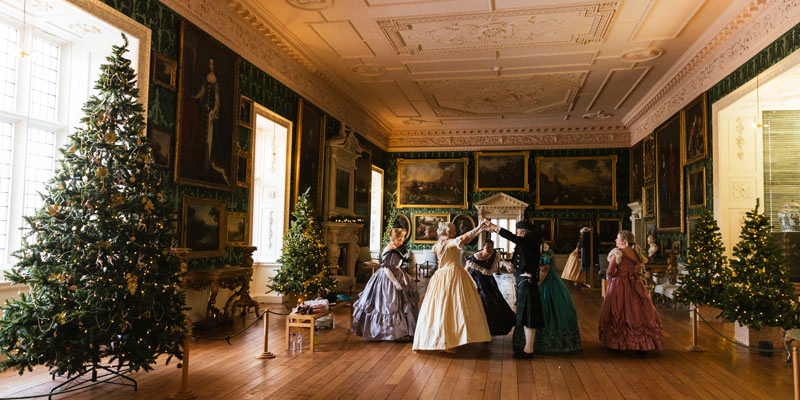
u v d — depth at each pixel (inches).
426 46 496.4
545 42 481.1
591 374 243.4
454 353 284.0
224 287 369.1
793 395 212.2
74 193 199.2
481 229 285.0
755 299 301.9
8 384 210.7
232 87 404.2
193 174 353.1
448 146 909.8
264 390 210.7
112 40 297.0
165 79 325.7
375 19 431.2
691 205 519.8
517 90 651.5
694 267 372.5
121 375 212.1
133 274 200.4
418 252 900.0
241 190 429.7
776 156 450.3
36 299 191.6
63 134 293.7
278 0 398.3
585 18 423.5
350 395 205.8
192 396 200.2
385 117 826.8
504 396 207.9
